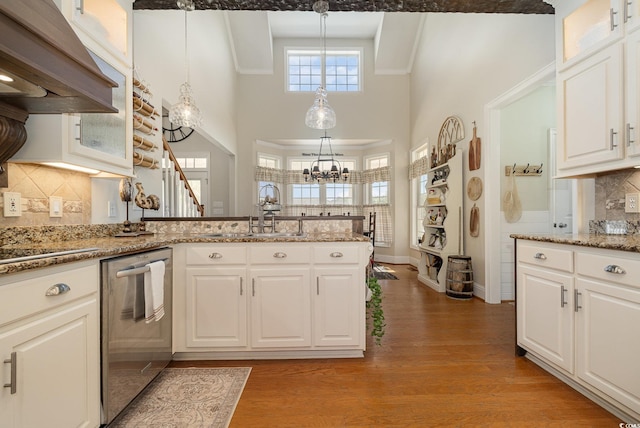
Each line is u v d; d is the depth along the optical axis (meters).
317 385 1.86
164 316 1.98
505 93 3.29
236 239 2.12
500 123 3.72
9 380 0.99
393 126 6.83
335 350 2.22
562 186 3.75
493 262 3.60
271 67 6.76
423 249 4.78
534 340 2.04
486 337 2.59
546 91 3.76
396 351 2.32
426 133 5.77
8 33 0.95
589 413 1.59
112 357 1.46
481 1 2.45
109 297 1.44
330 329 2.16
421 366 2.09
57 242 1.83
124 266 1.56
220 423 1.53
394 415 1.59
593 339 1.60
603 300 1.55
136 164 2.60
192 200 3.85
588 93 1.96
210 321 2.13
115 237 2.20
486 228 3.64
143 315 1.70
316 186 7.29
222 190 6.76
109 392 1.44
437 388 1.83
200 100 4.50
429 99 5.61
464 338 2.56
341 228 2.71
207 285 2.13
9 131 1.40
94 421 1.37
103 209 2.29
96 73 1.32
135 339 1.64
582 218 2.42
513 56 3.17
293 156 7.29
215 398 1.74
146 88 2.81
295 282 2.14
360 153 7.33
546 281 1.92
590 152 1.95
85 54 1.32
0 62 0.99
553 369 1.97
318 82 6.99
